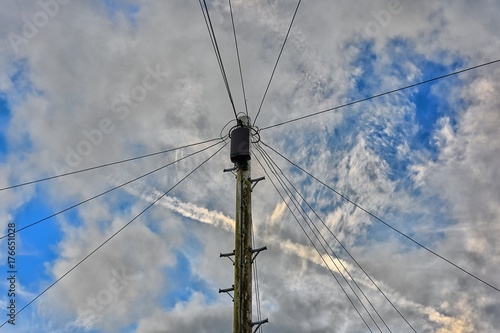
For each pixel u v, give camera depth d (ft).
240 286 30.22
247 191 33.78
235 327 29.12
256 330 29.27
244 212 32.91
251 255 31.55
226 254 32.32
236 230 32.37
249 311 29.60
